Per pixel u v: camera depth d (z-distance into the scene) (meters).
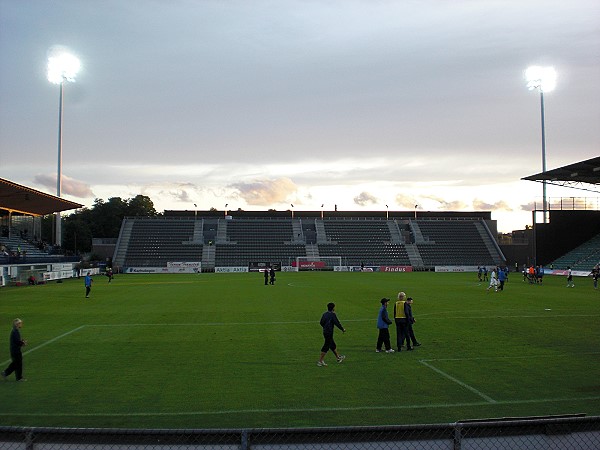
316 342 18.64
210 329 21.64
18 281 51.53
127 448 6.63
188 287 46.84
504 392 12.20
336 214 115.81
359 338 19.48
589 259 67.94
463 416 10.51
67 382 13.20
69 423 10.14
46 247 73.44
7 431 6.29
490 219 111.75
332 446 6.62
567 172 62.22
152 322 23.70
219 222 104.00
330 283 52.44
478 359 15.76
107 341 18.95
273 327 22.12
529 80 70.88
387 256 96.12
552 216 74.75
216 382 13.15
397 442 6.69
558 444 7.00
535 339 19.12
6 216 68.19
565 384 12.89
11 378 13.63
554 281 55.44
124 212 138.75
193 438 6.67
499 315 25.75
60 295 38.47
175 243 96.62
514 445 6.95
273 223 105.62
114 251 95.94
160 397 11.84
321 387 12.66
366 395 11.97
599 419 6.89
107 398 11.79
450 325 22.55
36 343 18.62
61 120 67.75
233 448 6.69
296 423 10.10
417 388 12.55
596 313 26.52
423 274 76.50
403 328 17.05
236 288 45.25
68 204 66.88
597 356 16.17
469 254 97.06
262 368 14.67
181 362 15.46
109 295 38.28
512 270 89.12
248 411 10.82
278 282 54.41
